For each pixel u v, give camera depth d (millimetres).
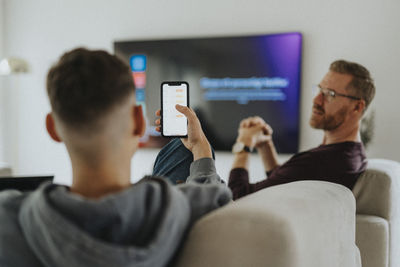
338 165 1928
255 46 3592
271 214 621
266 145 3631
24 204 625
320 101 2176
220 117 3752
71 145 616
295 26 3502
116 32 4070
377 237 1730
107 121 595
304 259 639
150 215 579
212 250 634
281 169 2066
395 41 3250
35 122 4477
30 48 4426
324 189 892
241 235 618
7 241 607
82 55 609
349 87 2080
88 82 584
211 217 655
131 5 3994
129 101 621
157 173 1131
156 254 568
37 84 4434
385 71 3285
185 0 3809
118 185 635
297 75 3498
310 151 2021
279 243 595
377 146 3326
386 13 3260
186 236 667
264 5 3576
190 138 913
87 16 4164
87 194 623
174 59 3844
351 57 3367
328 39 3420
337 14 3387
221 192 739
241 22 3652
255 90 3629
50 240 548
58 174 4438
